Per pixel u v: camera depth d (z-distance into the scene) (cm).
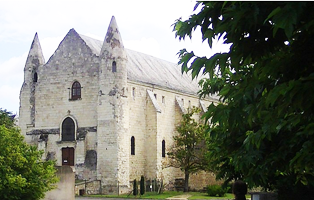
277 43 996
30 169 3291
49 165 3497
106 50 6612
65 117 6894
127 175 6581
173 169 7681
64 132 6888
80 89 6850
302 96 873
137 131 7025
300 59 967
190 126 6881
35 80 7231
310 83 859
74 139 6794
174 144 7631
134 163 6919
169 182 7519
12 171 3150
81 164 6638
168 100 7775
